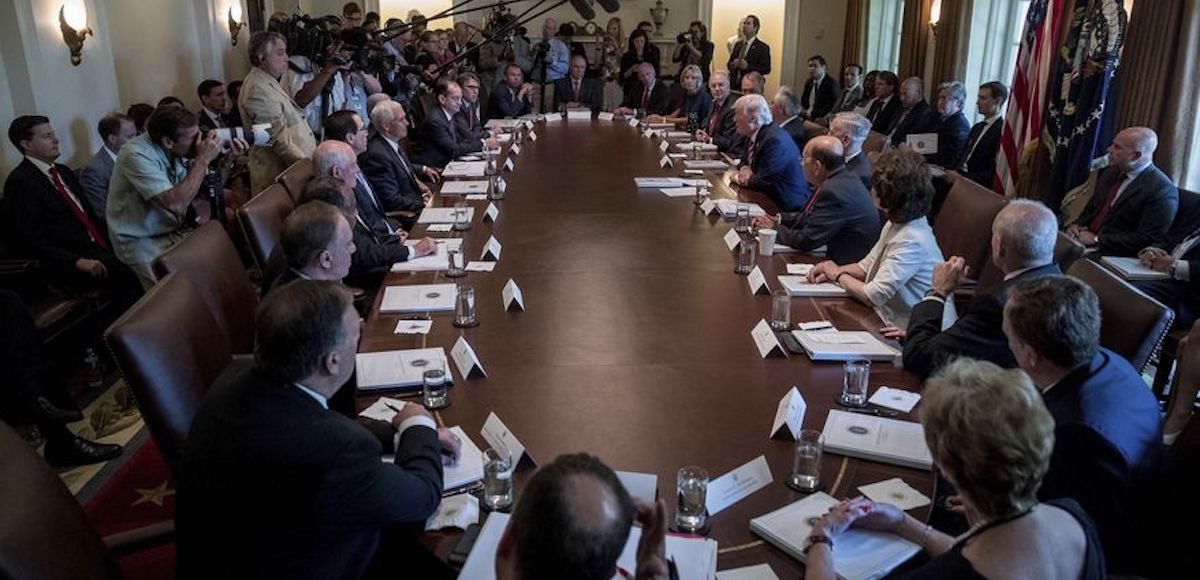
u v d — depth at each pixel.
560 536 0.92
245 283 2.79
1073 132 4.71
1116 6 4.46
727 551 1.40
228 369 1.59
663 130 6.82
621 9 10.82
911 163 2.67
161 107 3.56
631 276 2.87
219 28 6.97
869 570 1.33
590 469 0.99
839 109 8.11
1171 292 3.37
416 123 6.72
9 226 3.66
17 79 4.09
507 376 2.05
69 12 4.47
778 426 1.76
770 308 2.57
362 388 1.96
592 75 10.05
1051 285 1.67
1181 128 4.30
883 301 2.58
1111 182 4.04
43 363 2.99
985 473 1.17
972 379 1.24
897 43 8.94
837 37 10.05
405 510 1.40
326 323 1.44
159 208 3.62
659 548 1.15
